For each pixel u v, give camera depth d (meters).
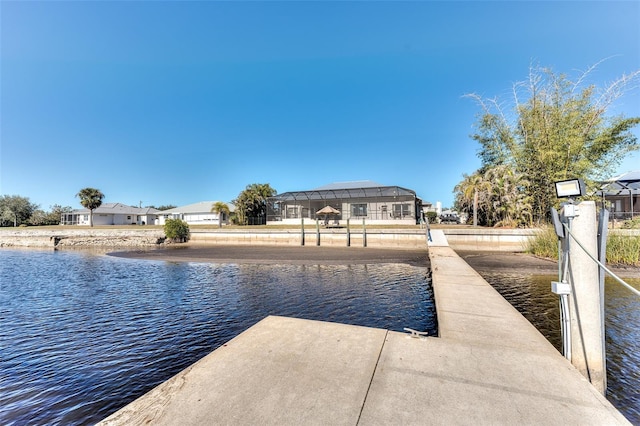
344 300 7.78
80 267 14.76
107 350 4.93
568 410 1.94
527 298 7.08
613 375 3.44
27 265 15.84
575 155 15.35
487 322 3.77
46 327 6.08
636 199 21.72
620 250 10.57
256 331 3.42
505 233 18.19
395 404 2.02
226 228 29.31
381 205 31.66
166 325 6.10
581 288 2.69
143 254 20.23
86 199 41.94
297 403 2.04
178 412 1.96
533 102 16.23
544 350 2.90
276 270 12.74
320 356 2.77
